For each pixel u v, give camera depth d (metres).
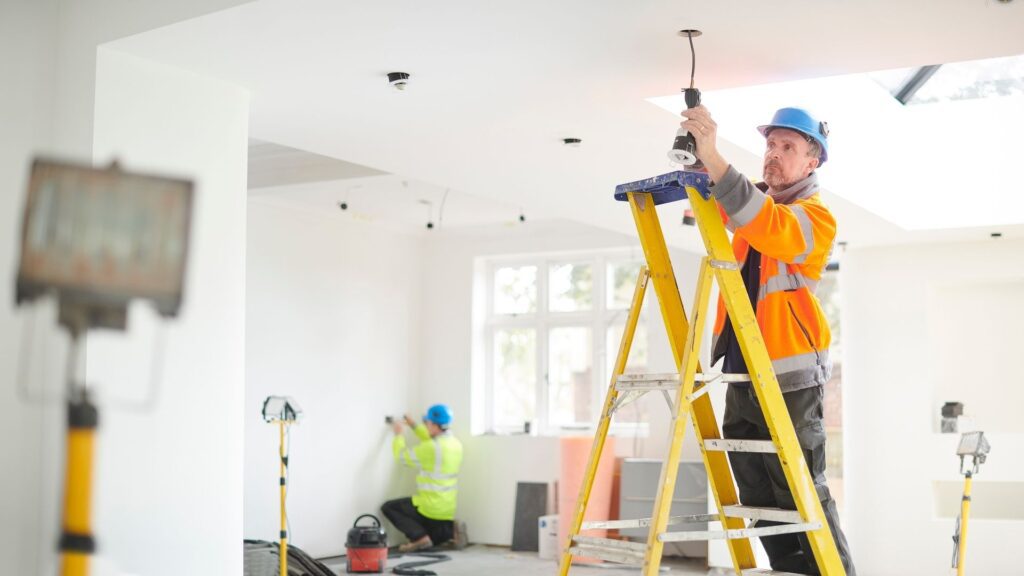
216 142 4.09
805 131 2.96
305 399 8.98
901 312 8.22
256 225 8.64
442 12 3.41
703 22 3.48
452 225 10.07
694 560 8.77
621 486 9.01
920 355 8.14
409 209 9.16
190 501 3.79
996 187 7.32
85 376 3.40
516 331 10.29
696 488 8.75
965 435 6.09
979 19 3.39
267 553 7.01
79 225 0.71
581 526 2.73
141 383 3.60
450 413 9.81
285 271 8.89
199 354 3.85
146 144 3.80
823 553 2.62
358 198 8.62
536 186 6.29
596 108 4.58
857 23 3.46
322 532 9.06
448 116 4.74
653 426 9.28
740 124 5.02
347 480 9.38
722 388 8.43
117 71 3.71
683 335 2.78
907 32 3.53
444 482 9.63
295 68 4.00
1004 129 7.35
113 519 3.49
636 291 2.83
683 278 9.09
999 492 8.27
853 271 8.41
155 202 0.73
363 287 9.72
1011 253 7.92
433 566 8.57
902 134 7.45
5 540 3.41
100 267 0.71
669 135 5.03
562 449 9.04
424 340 10.45
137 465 3.59
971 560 7.84
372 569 8.30
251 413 8.46
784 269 2.85
